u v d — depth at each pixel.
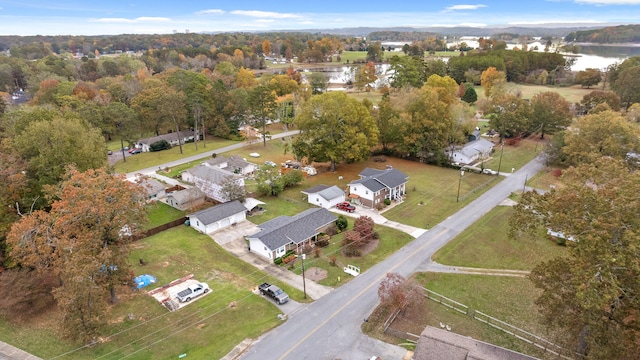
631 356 26.09
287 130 111.56
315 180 71.94
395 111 83.25
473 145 83.94
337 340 32.75
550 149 76.12
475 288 40.34
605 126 63.47
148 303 38.22
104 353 31.70
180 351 31.75
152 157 88.12
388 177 63.09
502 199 62.22
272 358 30.81
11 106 99.88
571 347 31.70
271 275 42.91
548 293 28.94
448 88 111.94
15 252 36.34
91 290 30.70
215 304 37.88
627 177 28.25
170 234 52.94
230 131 104.31
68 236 35.59
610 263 24.84
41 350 32.22
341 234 51.78
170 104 88.75
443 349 28.28
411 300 36.78
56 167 48.88
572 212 28.19
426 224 54.41
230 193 59.81
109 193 36.62
